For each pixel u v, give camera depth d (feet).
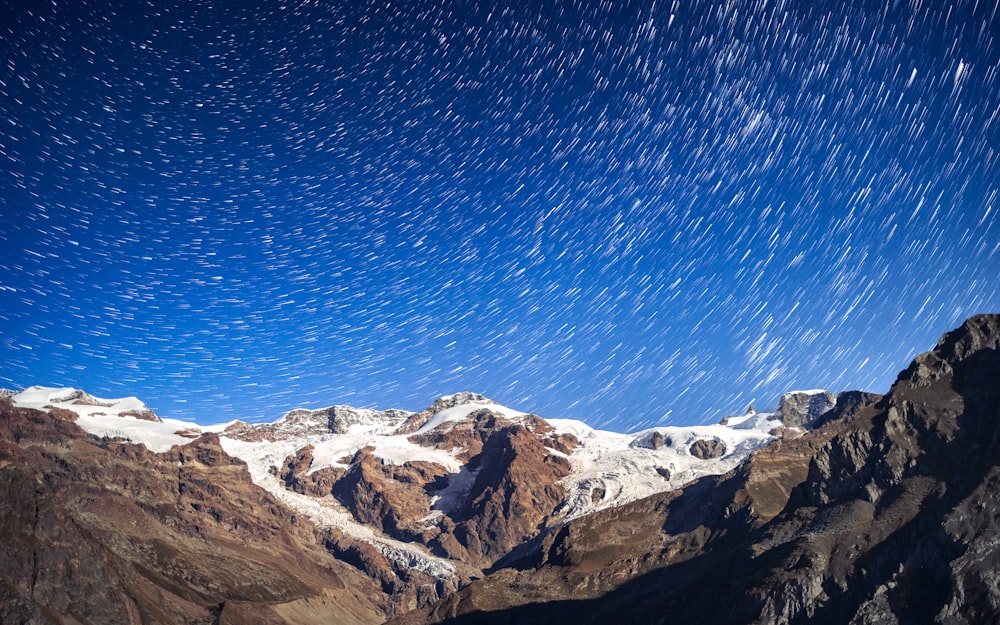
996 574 619.67
